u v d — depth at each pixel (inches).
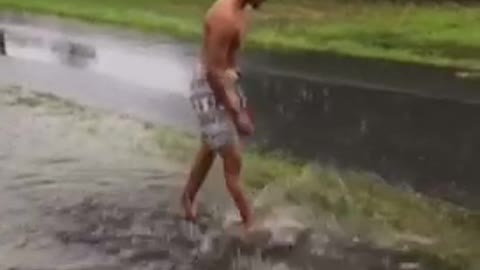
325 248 236.7
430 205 277.3
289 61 542.9
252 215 251.1
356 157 332.2
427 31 650.2
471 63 533.3
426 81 479.8
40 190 285.6
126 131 374.3
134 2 868.0
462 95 442.0
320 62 541.3
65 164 319.0
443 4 758.5
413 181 302.4
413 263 227.6
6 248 232.8
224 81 235.1
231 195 250.8
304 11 761.0
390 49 587.8
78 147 344.8
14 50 605.6
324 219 259.0
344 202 275.6
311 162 323.0
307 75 496.4
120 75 510.9
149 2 864.3
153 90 466.3
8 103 432.1
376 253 233.8
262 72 503.5
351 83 473.7
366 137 361.4
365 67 523.5
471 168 316.8
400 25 677.9
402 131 369.1
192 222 255.3
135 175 304.8
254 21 706.2
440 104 421.4
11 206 267.9
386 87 462.6
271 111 406.9
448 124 381.4
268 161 324.2
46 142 352.8
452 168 317.7
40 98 445.1
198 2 852.6
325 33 655.8
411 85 468.8
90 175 304.0
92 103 432.8
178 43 629.9
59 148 343.0
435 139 356.8
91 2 880.9
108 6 845.2
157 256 229.3
